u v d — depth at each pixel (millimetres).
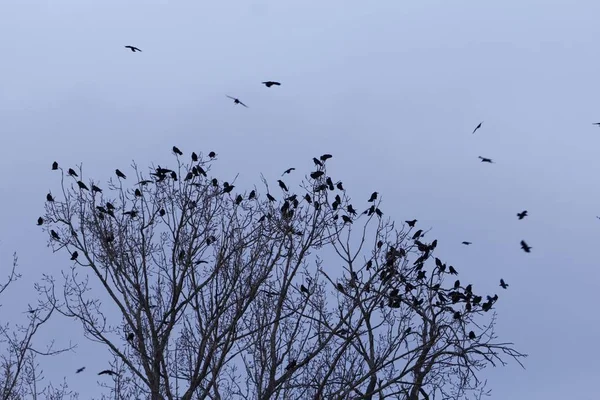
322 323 22125
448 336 21391
